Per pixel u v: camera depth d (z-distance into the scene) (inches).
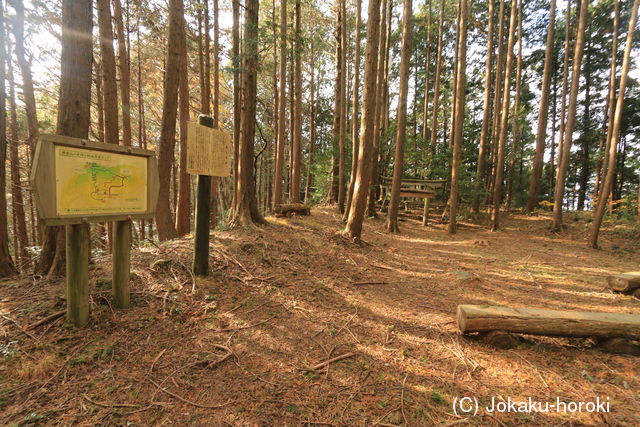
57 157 99.6
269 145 861.8
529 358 119.1
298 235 281.0
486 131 596.1
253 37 256.7
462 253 335.3
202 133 158.1
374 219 521.3
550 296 196.2
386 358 117.0
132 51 602.2
